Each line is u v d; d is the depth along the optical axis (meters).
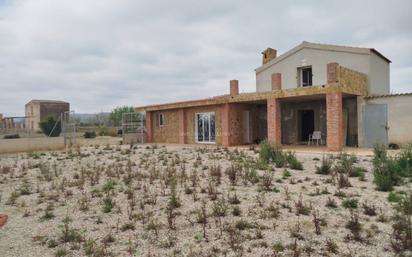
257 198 6.68
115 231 5.24
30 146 20.19
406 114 15.40
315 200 6.58
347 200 6.30
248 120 20.92
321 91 14.84
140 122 25.95
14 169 12.00
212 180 8.55
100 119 44.00
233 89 19.08
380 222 5.28
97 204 6.78
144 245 4.66
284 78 21.05
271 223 5.35
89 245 4.63
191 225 5.38
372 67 17.45
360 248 4.33
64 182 8.89
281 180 8.48
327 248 4.32
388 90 19.55
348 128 17.78
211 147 18.48
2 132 28.31
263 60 23.59
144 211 6.19
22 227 5.58
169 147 19.52
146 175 9.48
